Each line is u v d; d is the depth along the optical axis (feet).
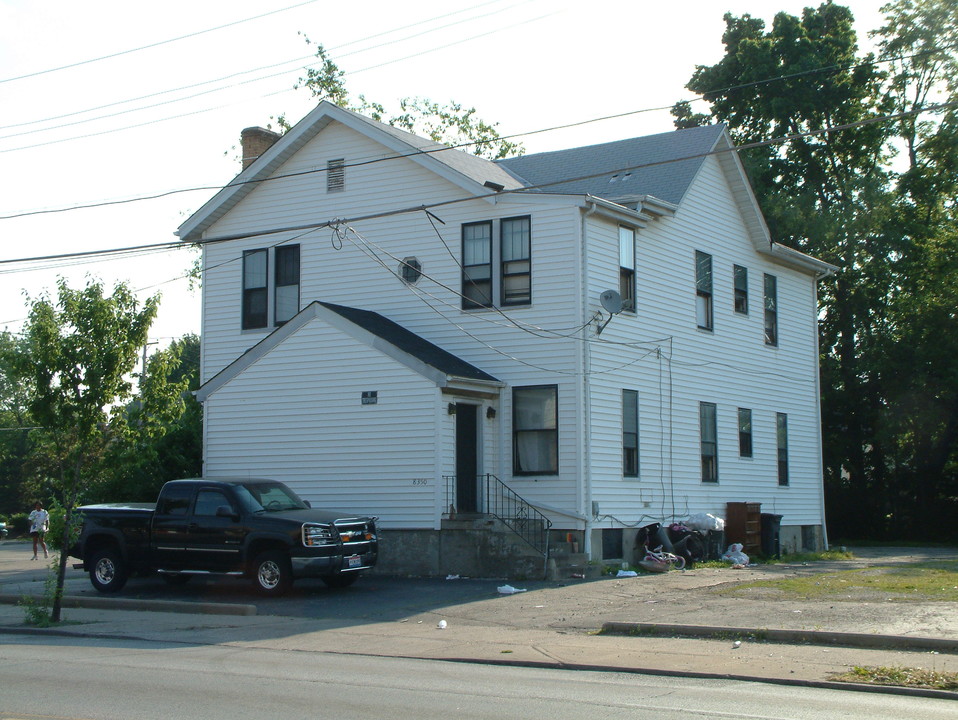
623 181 92.48
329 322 78.59
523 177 98.22
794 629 46.93
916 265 141.90
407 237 84.58
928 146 146.72
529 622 53.52
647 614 54.49
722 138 95.61
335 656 44.75
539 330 78.07
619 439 79.82
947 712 31.89
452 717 30.66
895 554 107.34
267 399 80.74
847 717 30.89
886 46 149.69
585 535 74.90
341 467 77.00
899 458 148.56
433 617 55.52
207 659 43.60
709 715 31.07
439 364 75.51
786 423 105.81
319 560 62.54
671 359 87.10
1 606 65.36
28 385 59.88
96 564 68.54
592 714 31.19
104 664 41.96
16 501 222.69
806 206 143.43
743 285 99.96
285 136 88.84
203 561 65.21
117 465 58.59
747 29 161.48
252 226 92.02
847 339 147.64
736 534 91.45
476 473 77.87
